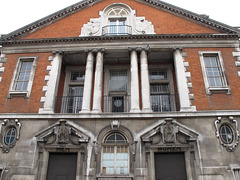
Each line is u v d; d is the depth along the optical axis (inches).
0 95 451.2
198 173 358.9
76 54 512.7
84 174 364.2
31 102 439.2
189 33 496.7
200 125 396.2
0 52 522.9
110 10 562.6
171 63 550.9
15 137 402.9
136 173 361.4
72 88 542.0
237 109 411.2
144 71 462.0
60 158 397.7
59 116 414.3
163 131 390.9
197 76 450.9
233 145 376.8
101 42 501.0
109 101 510.9
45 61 490.0
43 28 541.6
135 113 408.8
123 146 397.7
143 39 498.0
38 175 370.3
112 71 559.8
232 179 351.3
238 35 489.1
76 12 563.8
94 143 388.2
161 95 518.9
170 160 387.5
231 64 463.2
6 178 368.5
